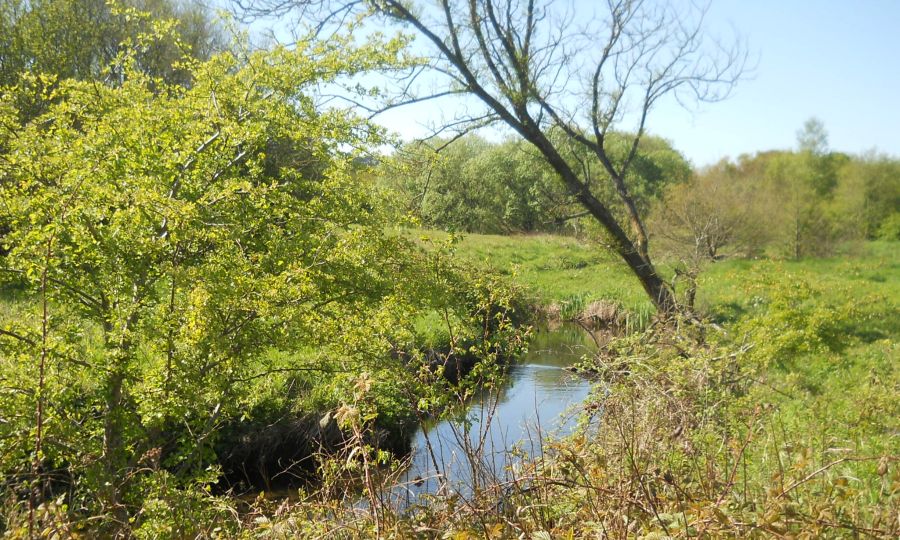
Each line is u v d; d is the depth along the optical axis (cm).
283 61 725
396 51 764
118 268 610
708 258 2009
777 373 1016
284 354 1007
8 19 1734
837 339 1163
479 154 1434
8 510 385
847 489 354
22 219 608
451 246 757
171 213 573
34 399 545
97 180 630
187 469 677
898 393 677
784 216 3362
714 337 986
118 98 702
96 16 1953
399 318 721
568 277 2277
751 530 315
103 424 627
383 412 645
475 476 377
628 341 815
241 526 425
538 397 1071
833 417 679
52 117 672
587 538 332
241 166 767
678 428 538
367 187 785
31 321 627
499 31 1116
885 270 2770
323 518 377
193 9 2312
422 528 342
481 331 694
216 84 708
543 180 1349
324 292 715
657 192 3553
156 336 577
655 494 354
